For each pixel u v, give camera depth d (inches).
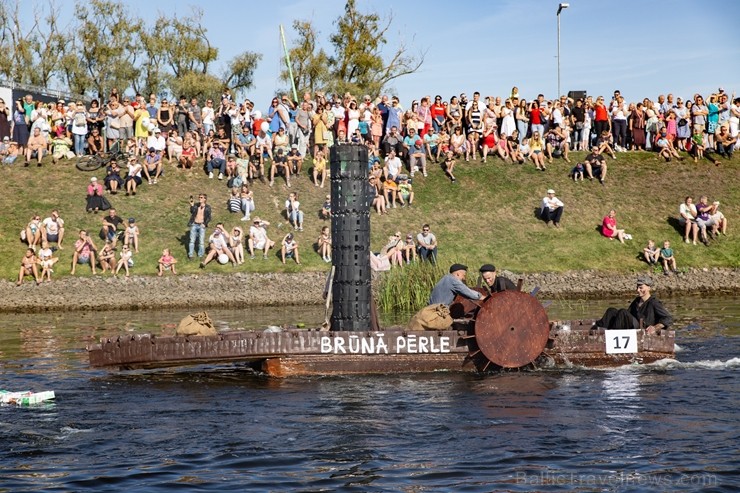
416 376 541.6
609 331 569.9
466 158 1535.4
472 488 326.6
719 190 1498.5
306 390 504.4
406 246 1227.9
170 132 1460.4
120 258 1221.1
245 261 1238.9
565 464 354.3
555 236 1371.8
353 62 2428.6
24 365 617.6
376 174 1398.9
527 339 551.8
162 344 538.3
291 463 360.5
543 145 1540.4
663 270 1291.8
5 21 2518.5
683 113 1584.6
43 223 1223.5
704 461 355.9
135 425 426.3
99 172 1417.3
